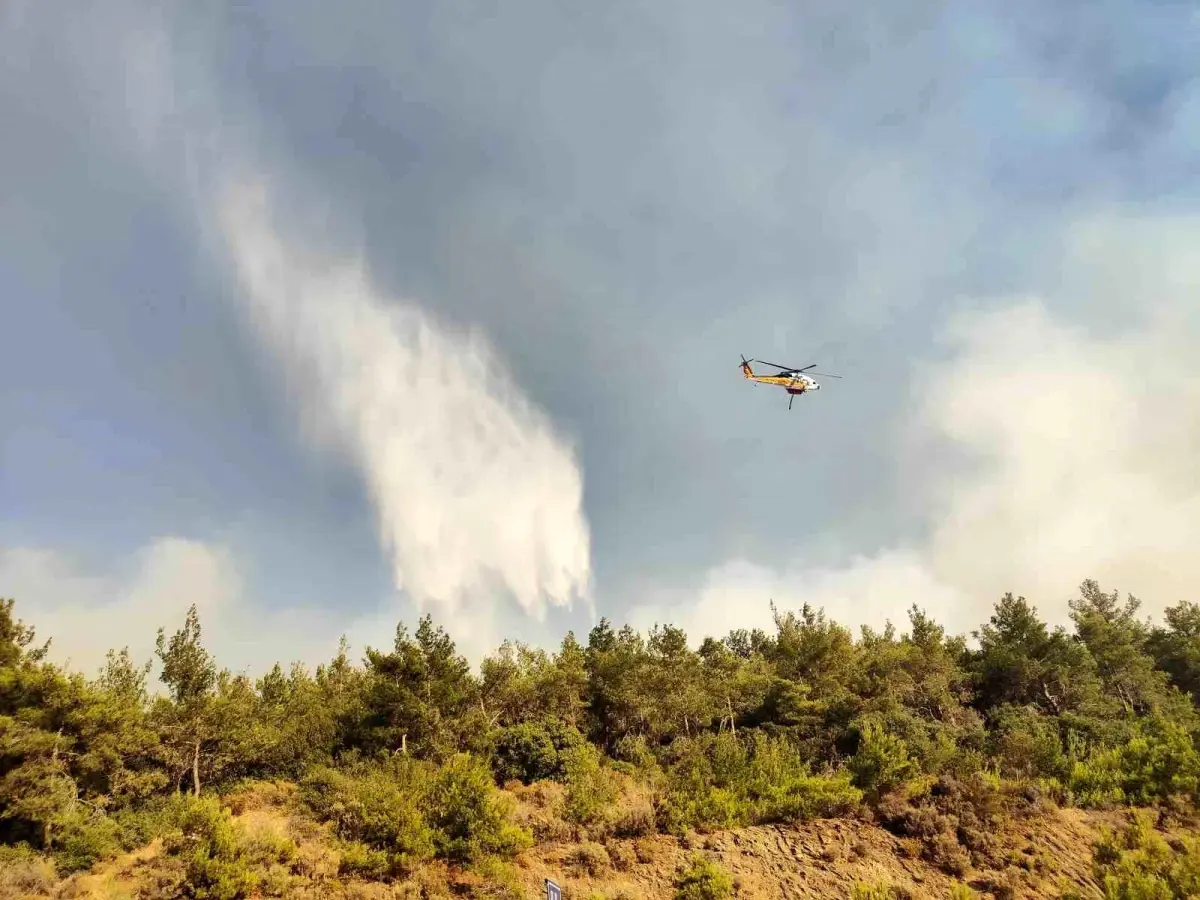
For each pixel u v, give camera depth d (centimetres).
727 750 2652
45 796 2025
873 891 1520
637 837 1970
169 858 1675
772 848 1847
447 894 1584
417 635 3219
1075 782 2241
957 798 1962
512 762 2902
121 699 2811
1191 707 3769
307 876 1662
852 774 2247
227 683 3102
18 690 2242
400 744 2998
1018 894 1557
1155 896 1305
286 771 3005
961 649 4438
